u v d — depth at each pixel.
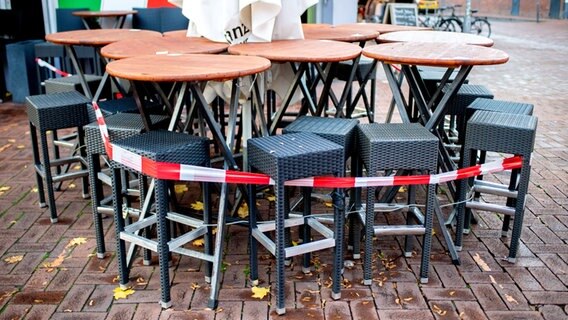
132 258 2.78
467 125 2.93
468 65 2.81
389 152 2.64
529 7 27.48
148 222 2.78
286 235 3.02
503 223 3.28
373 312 2.55
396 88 3.17
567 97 7.45
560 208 3.69
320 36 4.09
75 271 2.89
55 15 6.72
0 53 6.87
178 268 2.92
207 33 3.71
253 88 3.37
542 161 4.67
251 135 3.47
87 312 2.55
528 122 2.91
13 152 4.90
